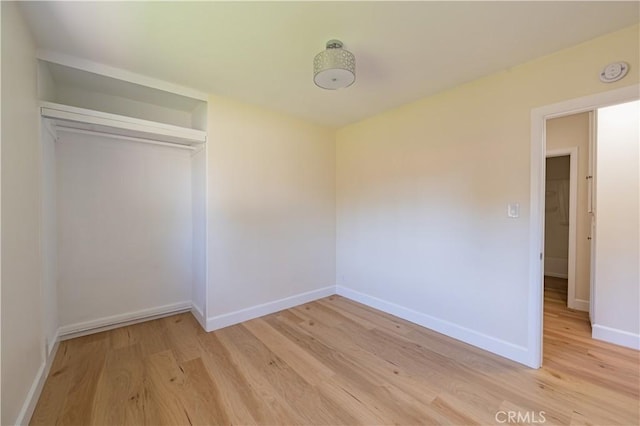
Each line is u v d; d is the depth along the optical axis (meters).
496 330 2.49
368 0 1.60
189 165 3.40
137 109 2.98
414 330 2.96
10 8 1.54
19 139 1.66
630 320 2.56
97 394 1.94
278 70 2.43
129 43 2.03
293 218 3.65
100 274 2.88
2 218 1.40
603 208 2.70
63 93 2.62
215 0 1.61
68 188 2.70
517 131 2.35
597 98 1.98
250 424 1.70
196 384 2.06
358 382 2.09
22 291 1.65
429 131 2.98
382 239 3.50
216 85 2.72
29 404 1.70
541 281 2.27
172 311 3.31
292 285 3.66
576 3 1.63
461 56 2.20
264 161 3.35
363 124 3.72
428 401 1.89
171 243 3.29
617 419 1.70
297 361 2.37
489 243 2.53
